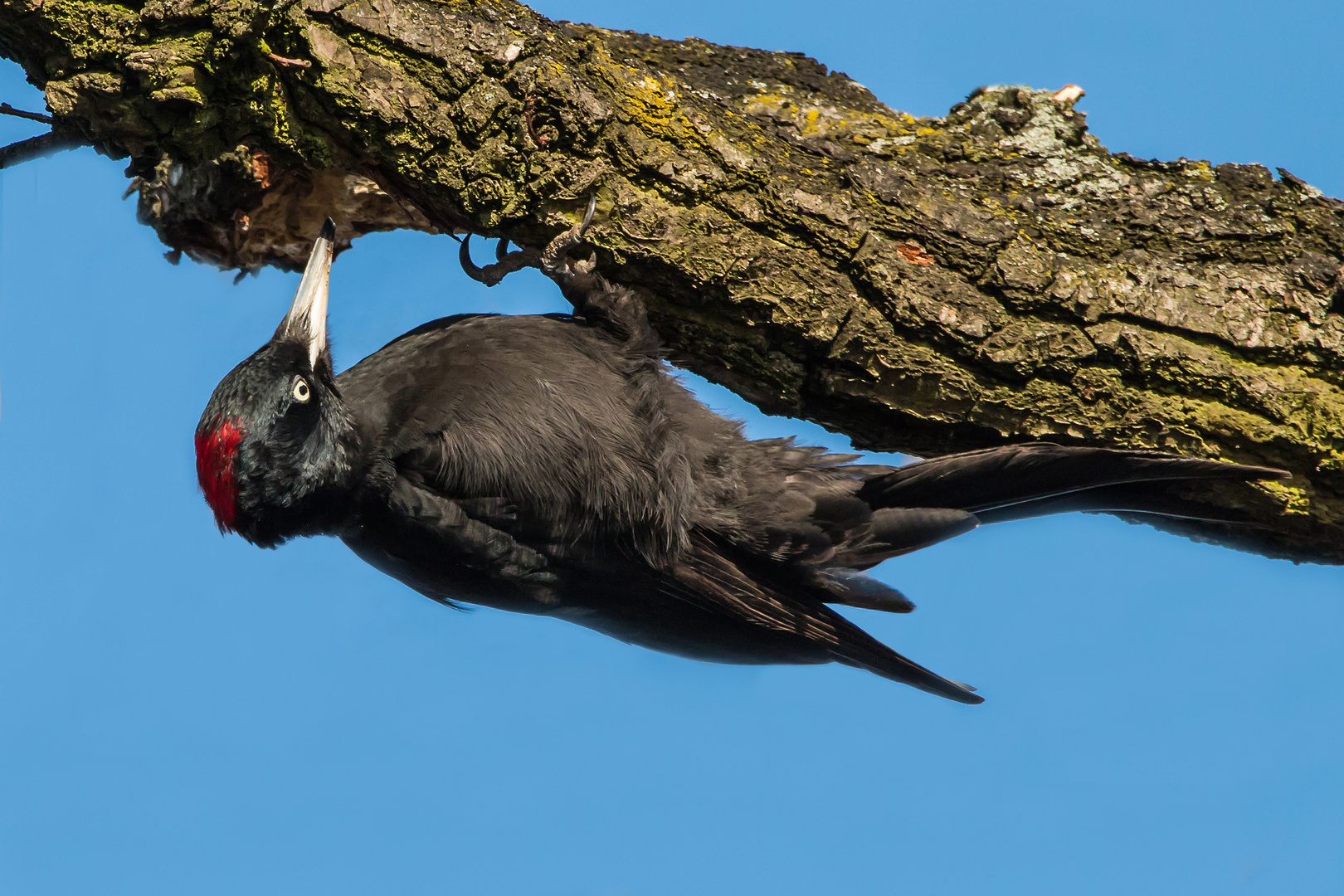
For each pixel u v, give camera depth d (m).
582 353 9.38
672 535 9.29
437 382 9.19
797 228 9.27
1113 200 9.77
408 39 8.91
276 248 10.84
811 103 10.15
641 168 9.19
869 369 9.37
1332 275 9.34
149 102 8.82
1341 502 9.31
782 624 9.48
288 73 8.83
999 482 9.18
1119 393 9.25
